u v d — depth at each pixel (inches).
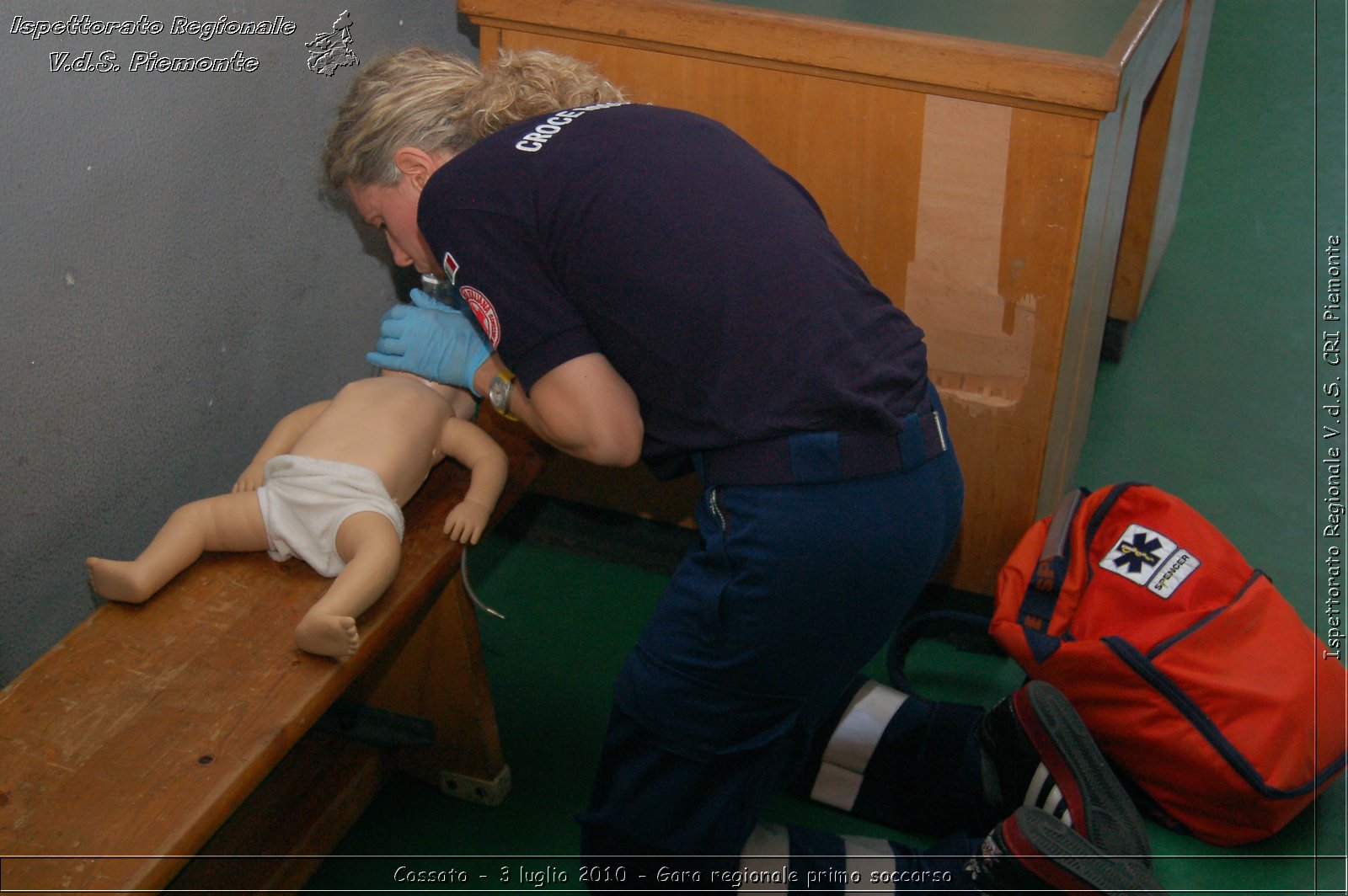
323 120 76.4
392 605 57.0
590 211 48.4
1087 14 71.6
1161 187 101.7
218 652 54.6
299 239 77.2
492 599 87.2
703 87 73.4
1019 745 65.0
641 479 89.0
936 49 66.1
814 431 48.9
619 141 49.8
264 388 77.4
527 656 82.3
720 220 48.3
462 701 67.3
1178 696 66.1
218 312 71.4
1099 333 84.4
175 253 66.9
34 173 56.9
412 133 54.4
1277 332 115.7
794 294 48.1
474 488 63.9
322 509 58.4
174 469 71.1
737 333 48.0
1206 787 66.4
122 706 51.6
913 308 75.2
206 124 66.6
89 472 64.9
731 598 50.8
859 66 68.2
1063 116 65.5
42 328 59.6
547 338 49.5
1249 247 128.6
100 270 62.1
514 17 75.4
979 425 76.7
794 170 73.9
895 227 72.9
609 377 50.4
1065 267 69.6
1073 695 69.4
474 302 50.6
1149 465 99.0
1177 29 87.0
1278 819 66.7
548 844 69.8
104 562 56.4
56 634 65.9
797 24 68.8
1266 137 148.4
